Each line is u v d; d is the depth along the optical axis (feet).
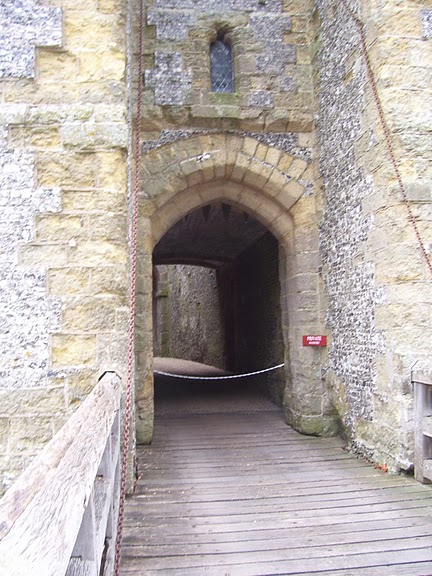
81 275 11.20
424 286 13.94
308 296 19.13
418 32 14.88
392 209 14.28
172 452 16.93
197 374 38.70
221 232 29.37
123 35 12.03
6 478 10.58
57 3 11.81
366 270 15.61
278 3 20.07
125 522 10.93
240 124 19.16
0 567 2.89
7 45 11.59
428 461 12.84
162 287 64.69
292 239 19.84
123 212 11.56
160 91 18.76
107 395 8.43
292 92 19.57
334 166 17.83
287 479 13.80
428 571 8.67
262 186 19.53
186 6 19.47
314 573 8.68
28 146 11.39
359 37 15.93
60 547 3.34
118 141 11.58
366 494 12.41
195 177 19.02
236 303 36.73
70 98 11.63
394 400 13.98
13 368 10.83
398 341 13.96
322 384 19.02
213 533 10.34
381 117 14.62
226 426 20.81
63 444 5.67
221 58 20.06
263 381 28.73
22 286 11.02
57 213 11.27
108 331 11.15
